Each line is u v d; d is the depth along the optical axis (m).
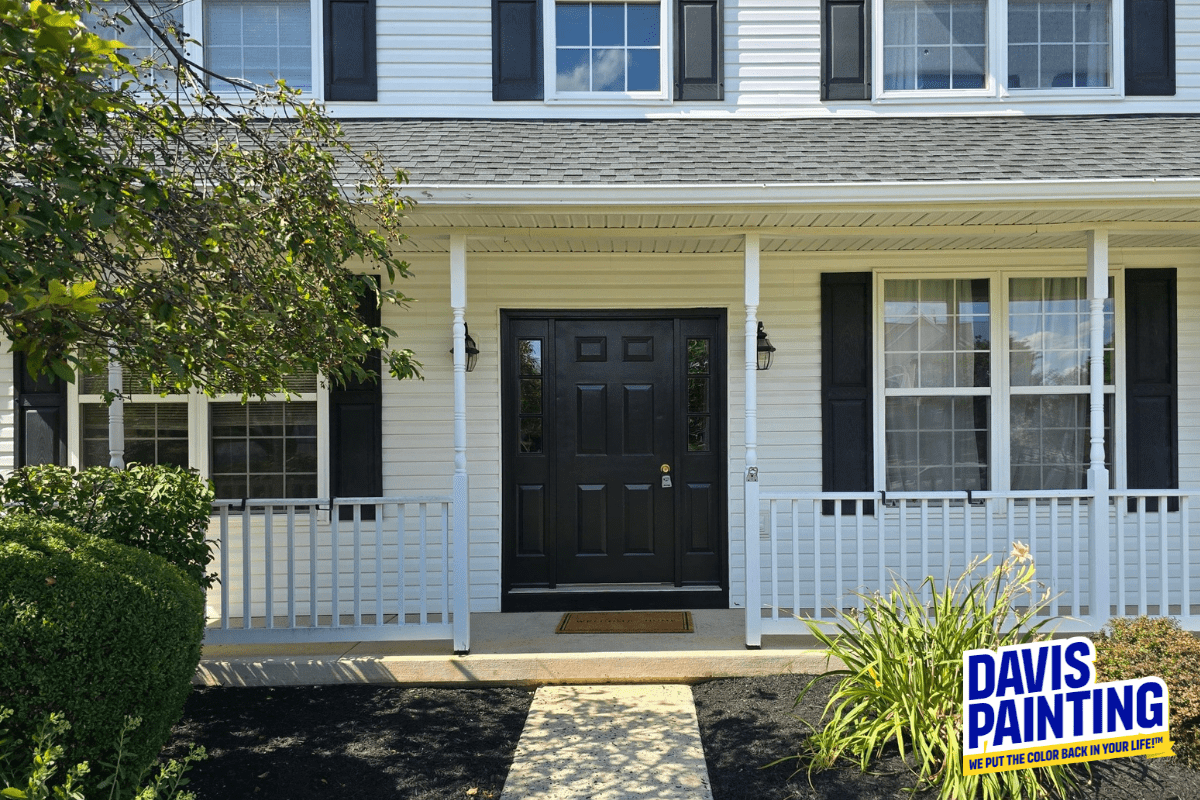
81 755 2.83
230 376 3.82
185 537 4.08
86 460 5.83
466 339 5.72
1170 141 5.33
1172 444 5.90
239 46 6.05
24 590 2.78
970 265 5.95
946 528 4.90
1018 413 6.00
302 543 5.88
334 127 4.66
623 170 4.95
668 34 6.08
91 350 3.14
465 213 4.67
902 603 4.11
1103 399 5.51
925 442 6.02
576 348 6.07
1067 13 6.07
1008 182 4.56
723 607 5.96
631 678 4.70
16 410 5.77
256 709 4.38
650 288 6.02
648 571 6.04
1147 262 5.89
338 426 5.91
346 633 4.86
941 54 6.11
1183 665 3.54
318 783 3.54
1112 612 5.64
